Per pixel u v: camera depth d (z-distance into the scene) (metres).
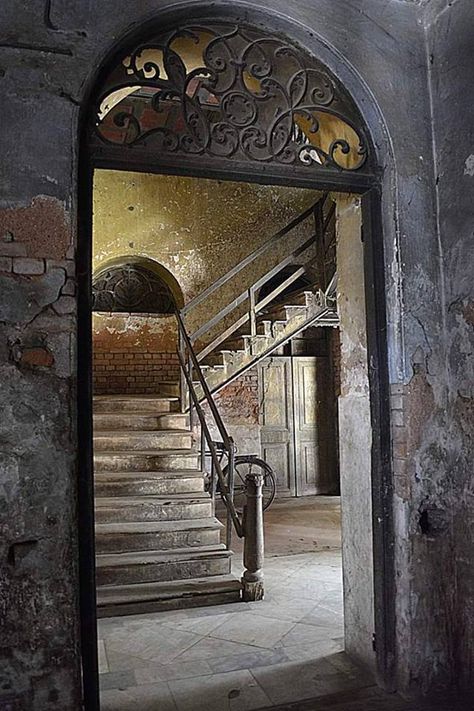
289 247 8.01
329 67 2.87
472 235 2.69
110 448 5.45
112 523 4.59
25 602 2.18
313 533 6.09
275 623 3.61
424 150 2.91
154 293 7.90
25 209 2.27
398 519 2.78
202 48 2.89
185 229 7.59
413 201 2.86
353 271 3.17
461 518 2.74
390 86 2.88
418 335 2.81
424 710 2.56
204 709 2.60
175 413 6.13
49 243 2.29
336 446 8.48
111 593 3.91
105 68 2.52
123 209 7.37
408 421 2.76
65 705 2.19
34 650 2.18
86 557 2.36
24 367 2.23
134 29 2.50
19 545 2.19
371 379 2.89
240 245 7.80
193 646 3.29
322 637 3.38
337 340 8.41
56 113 2.33
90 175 2.47
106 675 2.94
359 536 3.04
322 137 3.22
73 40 2.38
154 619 3.70
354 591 3.08
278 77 2.82
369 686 2.79
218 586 4.03
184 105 2.65
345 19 2.83
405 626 2.71
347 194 3.23
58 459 2.25
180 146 2.62
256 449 7.69
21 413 2.22
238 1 2.63
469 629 2.67
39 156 2.30
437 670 2.71
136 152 2.55
